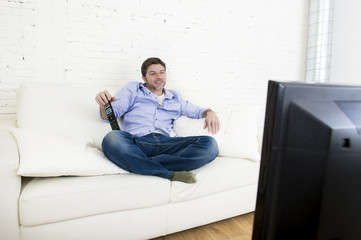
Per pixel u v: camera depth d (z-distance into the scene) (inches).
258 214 16.5
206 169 57.7
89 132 62.2
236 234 58.3
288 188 15.7
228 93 102.0
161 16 85.7
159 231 52.7
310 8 113.7
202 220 57.7
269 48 108.5
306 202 16.0
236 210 62.6
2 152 42.2
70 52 75.2
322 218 16.3
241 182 61.5
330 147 15.7
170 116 73.7
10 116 71.1
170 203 53.2
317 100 15.9
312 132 15.6
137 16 82.2
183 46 90.6
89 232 46.1
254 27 103.6
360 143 16.4
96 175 50.5
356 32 102.0
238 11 99.1
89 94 67.2
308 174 15.8
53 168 45.3
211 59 96.3
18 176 42.0
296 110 15.3
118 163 53.4
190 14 90.3
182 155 57.7
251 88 106.9
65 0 72.7
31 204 41.3
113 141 53.6
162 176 52.6
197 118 72.9
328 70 110.1
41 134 50.3
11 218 40.9
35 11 70.1
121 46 81.3
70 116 61.3
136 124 68.3
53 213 42.8
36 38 71.1
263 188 16.0
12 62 69.7
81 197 44.4
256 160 64.1
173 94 77.0
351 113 16.5
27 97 60.1
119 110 66.9
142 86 72.6
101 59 79.1
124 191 47.7
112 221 47.7
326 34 108.6
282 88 15.1
